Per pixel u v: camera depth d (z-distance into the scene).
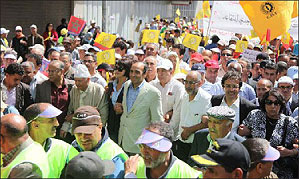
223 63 14.36
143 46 20.31
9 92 9.91
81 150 7.00
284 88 10.05
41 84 10.20
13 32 33.88
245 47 16.56
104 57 13.18
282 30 13.03
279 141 8.22
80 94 10.30
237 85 8.92
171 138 5.94
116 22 42.03
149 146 5.75
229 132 7.38
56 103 10.20
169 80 10.59
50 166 6.56
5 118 5.84
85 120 6.54
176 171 6.03
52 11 37.34
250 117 8.55
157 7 50.47
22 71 9.91
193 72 9.56
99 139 6.66
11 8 33.56
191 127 9.55
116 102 10.23
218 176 5.39
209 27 19.28
